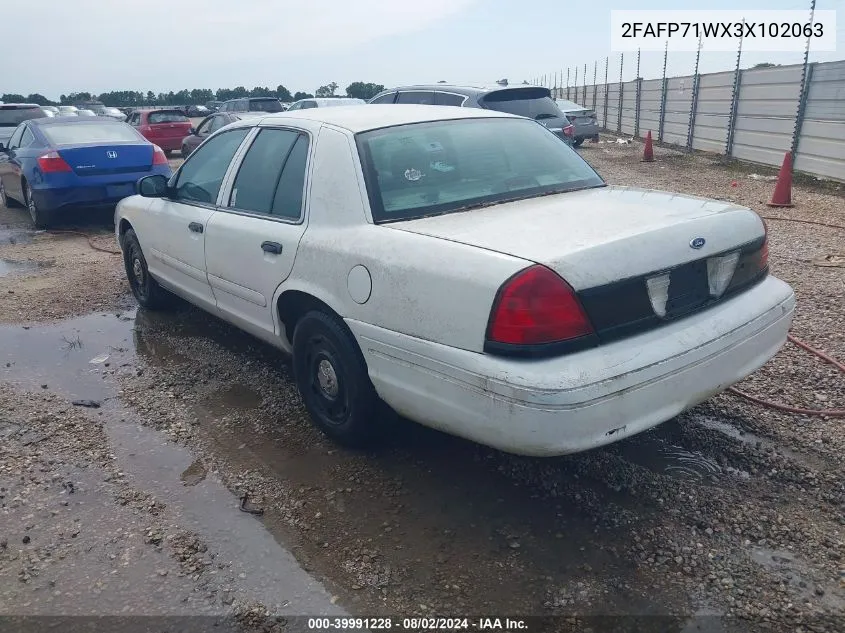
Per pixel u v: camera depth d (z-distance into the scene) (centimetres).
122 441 381
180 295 528
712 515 300
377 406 344
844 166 1157
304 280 354
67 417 408
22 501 326
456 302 272
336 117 386
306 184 367
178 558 286
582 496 317
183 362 488
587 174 398
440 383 281
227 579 273
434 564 278
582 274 258
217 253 435
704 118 1797
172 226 496
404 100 1116
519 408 252
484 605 256
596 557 278
